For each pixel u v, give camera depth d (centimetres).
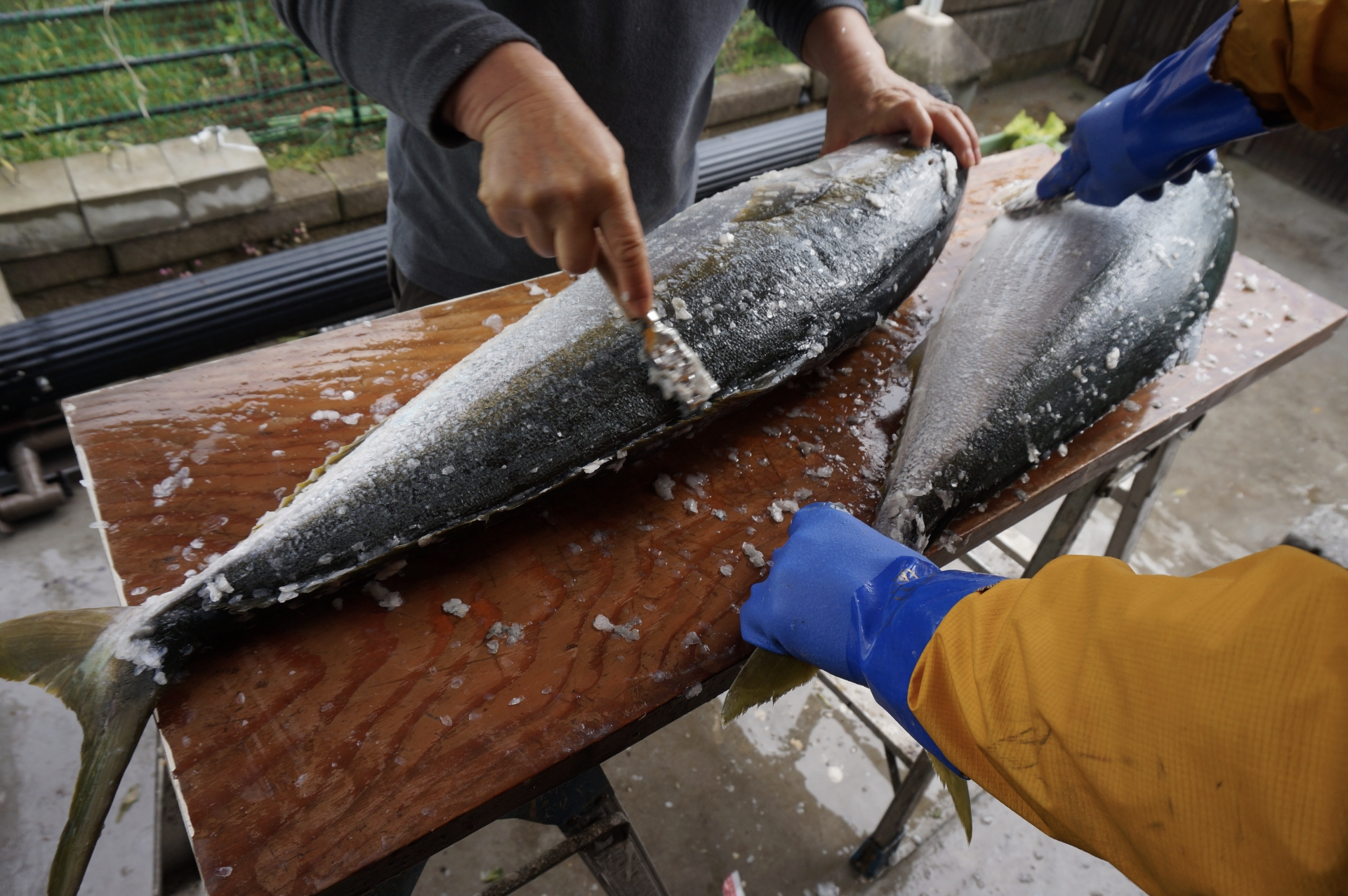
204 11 368
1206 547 306
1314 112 124
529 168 88
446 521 120
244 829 93
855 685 214
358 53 104
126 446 128
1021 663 60
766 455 145
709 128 445
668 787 229
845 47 179
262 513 123
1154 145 149
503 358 131
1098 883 216
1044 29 525
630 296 93
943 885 215
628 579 124
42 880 194
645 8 142
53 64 336
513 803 103
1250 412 354
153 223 318
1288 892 45
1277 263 430
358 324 154
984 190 212
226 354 288
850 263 154
